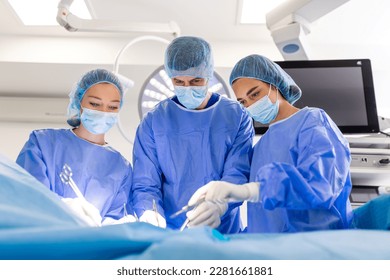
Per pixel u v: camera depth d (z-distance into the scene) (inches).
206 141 69.6
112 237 28.0
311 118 56.1
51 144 68.9
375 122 93.8
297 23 88.9
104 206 67.5
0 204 32.6
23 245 26.0
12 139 140.6
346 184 53.3
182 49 68.7
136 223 32.4
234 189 48.8
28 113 141.9
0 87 142.4
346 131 93.6
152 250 28.0
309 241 31.5
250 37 131.3
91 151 70.6
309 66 97.8
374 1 116.4
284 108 64.4
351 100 95.5
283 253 28.8
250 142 71.8
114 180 69.7
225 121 71.3
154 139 71.8
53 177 66.5
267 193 44.4
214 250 28.1
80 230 27.6
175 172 68.7
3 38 130.6
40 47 129.7
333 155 49.6
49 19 126.3
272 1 117.2
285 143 58.2
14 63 128.1
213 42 132.1
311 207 46.6
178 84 69.6
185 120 71.4
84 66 129.0
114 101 71.6
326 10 87.2
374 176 86.1
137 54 128.6
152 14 120.5
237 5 117.4
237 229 68.0
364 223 50.8
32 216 30.9
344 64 97.7
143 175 70.1
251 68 63.6
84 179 67.9
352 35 130.6
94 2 115.0
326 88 96.5
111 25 87.3
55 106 143.4
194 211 56.3
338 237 32.9
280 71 65.3
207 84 70.5
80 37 131.3
